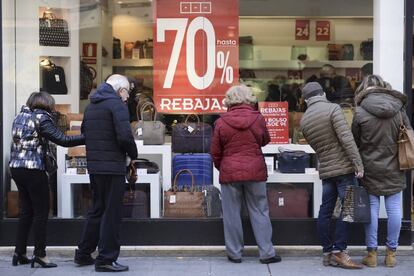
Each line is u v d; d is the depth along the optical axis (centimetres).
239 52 848
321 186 815
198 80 840
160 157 830
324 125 724
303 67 904
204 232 808
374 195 740
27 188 737
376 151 731
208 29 842
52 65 852
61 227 810
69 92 855
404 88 816
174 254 802
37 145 730
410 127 742
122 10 848
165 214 810
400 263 771
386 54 822
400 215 750
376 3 832
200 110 838
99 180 717
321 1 893
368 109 724
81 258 755
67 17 855
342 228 746
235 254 771
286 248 804
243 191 768
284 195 818
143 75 841
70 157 824
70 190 821
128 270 743
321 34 903
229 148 748
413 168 729
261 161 751
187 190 816
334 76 891
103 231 727
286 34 901
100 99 713
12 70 834
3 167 812
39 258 751
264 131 752
